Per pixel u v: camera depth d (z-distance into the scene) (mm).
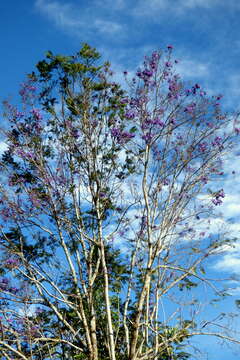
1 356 10438
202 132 11289
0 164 11883
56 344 11328
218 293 10094
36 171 11750
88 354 10680
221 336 9883
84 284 11297
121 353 11352
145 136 10906
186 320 10531
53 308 10977
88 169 11523
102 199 11602
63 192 11656
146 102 11055
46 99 11914
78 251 11984
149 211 10820
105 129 11766
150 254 10641
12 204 11570
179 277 11000
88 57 11555
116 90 11922
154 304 10742
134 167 11836
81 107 11633
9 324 10773
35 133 11781
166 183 11320
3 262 11070
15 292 11203
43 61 11500
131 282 11469
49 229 11805
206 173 11359
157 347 10031
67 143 11812
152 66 11070
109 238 11805
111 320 11398
